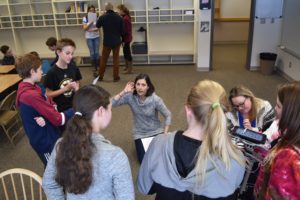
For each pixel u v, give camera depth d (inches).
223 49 336.8
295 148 43.5
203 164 40.7
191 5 267.9
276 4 230.4
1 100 152.9
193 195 42.7
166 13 268.4
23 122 79.0
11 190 104.9
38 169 119.0
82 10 266.2
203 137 42.5
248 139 66.3
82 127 42.6
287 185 42.4
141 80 108.0
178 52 276.5
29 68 76.3
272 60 227.3
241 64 269.7
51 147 81.6
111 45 220.8
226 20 352.5
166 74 245.9
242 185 67.9
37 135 79.4
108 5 217.5
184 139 43.2
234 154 42.3
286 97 45.8
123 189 44.9
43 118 78.6
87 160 42.0
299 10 197.9
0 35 289.0
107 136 144.6
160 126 120.1
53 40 178.1
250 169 65.1
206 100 42.2
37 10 275.7
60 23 273.3
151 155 46.3
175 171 42.2
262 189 49.5
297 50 202.4
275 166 44.1
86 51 289.9
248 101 91.0
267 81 218.1
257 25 237.1
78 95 45.3
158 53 273.6
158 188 44.6
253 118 92.4
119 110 174.1
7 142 142.9
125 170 45.2
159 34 282.7
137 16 268.1
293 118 44.6
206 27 239.5
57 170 43.6
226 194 42.2
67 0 260.2
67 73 100.2
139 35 280.4
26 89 77.0
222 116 41.4
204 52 247.0
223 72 245.8
